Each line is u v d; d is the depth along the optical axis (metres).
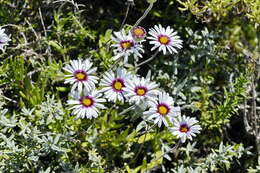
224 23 4.30
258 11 3.87
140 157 3.96
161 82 4.07
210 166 3.62
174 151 3.97
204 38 4.08
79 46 4.17
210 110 4.15
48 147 3.22
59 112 3.40
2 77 3.85
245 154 4.09
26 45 3.99
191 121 3.19
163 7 4.41
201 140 4.11
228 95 3.73
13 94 3.84
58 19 3.93
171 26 4.42
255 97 4.05
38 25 4.22
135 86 3.13
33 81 3.94
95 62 3.98
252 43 4.39
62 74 3.67
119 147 3.76
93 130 3.63
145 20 4.44
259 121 4.18
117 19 4.41
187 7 3.93
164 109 3.12
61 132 3.52
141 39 3.24
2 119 3.19
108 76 3.19
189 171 3.47
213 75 4.30
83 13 4.35
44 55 4.10
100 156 3.58
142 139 3.66
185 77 4.21
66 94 3.98
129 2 3.77
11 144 3.17
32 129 3.21
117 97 3.15
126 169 3.66
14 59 3.94
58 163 3.50
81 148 3.60
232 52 4.27
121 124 3.67
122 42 3.26
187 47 4.37
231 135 4.29
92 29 4.41
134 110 3.45
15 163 3.23
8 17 4.02
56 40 4.13
